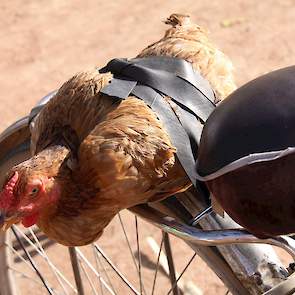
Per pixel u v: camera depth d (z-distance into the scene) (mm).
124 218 7633
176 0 11070
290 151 2934
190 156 3869
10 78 9977
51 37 10625
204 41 4445
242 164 3023
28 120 4906
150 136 3834
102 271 6945
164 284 6934
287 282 3322
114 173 3822
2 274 6125
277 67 9594
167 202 4207
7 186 4031
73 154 4062
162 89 3990
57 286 6977
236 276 4105
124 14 10914
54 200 4055
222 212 3740
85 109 4055
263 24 10320
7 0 11508
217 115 3229
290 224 3072
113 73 4168
